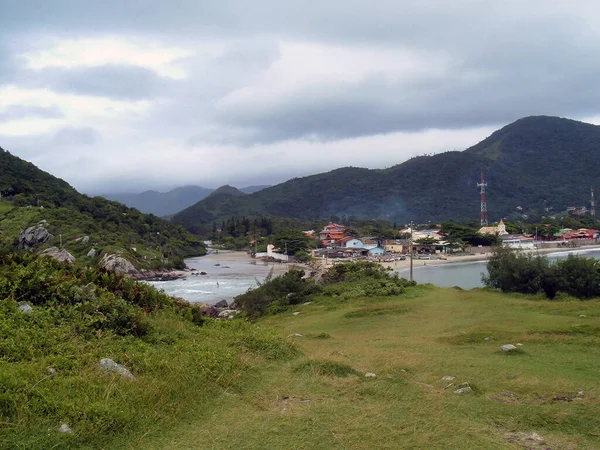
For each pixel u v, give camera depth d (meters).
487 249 110.19
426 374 9.53
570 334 13.85
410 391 8.07
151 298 13.86
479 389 8.30
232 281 73.88
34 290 10.07
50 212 96.31
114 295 11.67
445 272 77.19
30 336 7.95
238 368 8.88
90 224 96.12
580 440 6.04
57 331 8.48
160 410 6.39
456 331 16.31
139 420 5.99
